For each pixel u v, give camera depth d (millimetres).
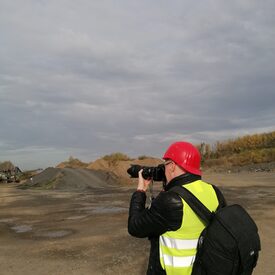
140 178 3688
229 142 51656
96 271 7508
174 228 3184
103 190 23016
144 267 7629
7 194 22234
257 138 50094
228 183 24234
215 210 3252
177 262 3164
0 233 11305
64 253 8836
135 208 3504
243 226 2996
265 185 22578
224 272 2941
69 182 25734
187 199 3199
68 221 12789
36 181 27625
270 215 12695
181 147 3424
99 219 12859
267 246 8938
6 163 44312
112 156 39219
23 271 7664
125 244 9383
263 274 7098
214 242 2969
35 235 10875
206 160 45688
